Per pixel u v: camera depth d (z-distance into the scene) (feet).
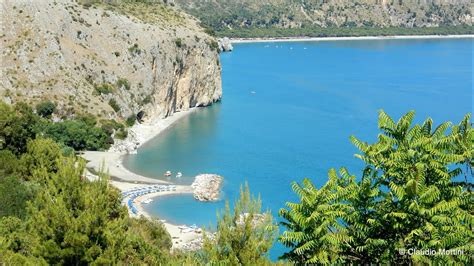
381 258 79.05
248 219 86.48
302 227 81.35
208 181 343.05
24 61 479.82
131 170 397.80
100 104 495.82
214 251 85.76
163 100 585.63
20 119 273.33
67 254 105.50
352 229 82.07
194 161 424.87
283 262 85.87
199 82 644.27
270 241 86.12
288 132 516.32
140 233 190.90
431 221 76.64
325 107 628.28
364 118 572.92
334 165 410.11
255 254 83.97
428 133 81.76
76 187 112.68
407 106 631.15
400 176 79.15
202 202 326.65
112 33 568.00
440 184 78.74
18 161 224.12
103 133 446.60
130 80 547.90
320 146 464.65
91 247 106.83
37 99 459.73
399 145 81.46
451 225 76.28
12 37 490.08
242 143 479.00
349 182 86.17
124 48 561.43
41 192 117.19
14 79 464.65
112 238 110.52
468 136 80.74
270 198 336.90
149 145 473.26
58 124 426.10
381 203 81.66
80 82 501.56
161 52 587.27
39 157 224.74
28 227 126.72
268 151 451.12
